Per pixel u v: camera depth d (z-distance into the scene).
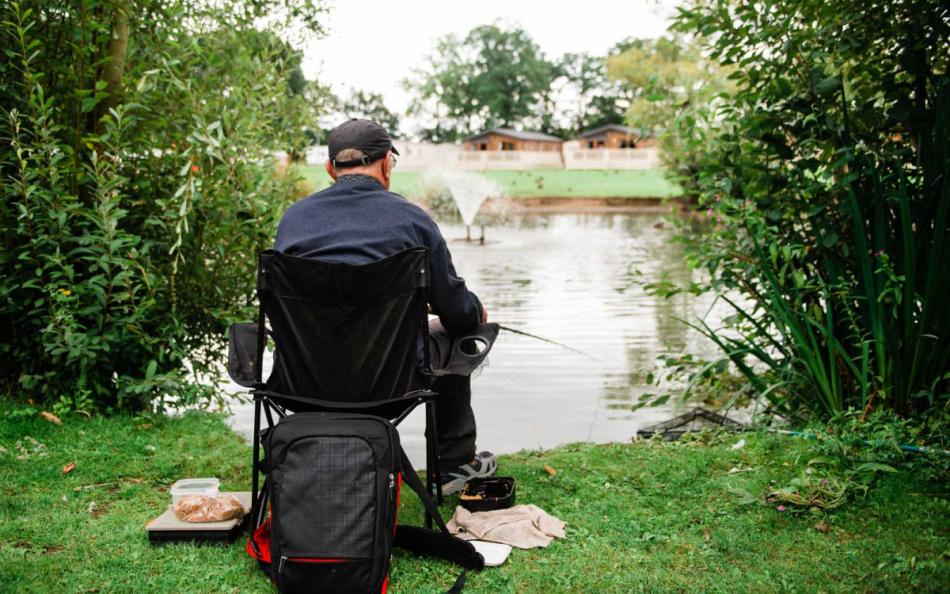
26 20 4.02
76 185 4.06
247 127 4.36
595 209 38.47
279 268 2.36
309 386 2.45
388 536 2.26
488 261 15.59
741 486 3.15
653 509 2.98
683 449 3.75
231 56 5.04
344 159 2.64
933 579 2.34
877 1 3.98
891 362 3.75
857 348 4.10
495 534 2.67
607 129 76.62
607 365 6.59
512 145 76.75
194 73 4.73
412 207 2.62
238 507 2.75
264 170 4.70
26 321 4.03
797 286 4.09
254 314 4.52
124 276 3.87
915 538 2.65
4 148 4.04
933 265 3.59
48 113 3.75
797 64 4.25
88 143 4.04
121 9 4.21
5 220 3.90
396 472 2.31
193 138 4.08
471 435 3.09
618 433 4.78
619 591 2.33
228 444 3.77
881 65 4.21
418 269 2.40
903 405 3.77
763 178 4.41
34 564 2.41
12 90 3.91
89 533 2.69
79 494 3.06
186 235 4.25
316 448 2.25
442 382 2.96
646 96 4.77
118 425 3.89
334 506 2.21
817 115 4.13
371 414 2.48
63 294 3.79
